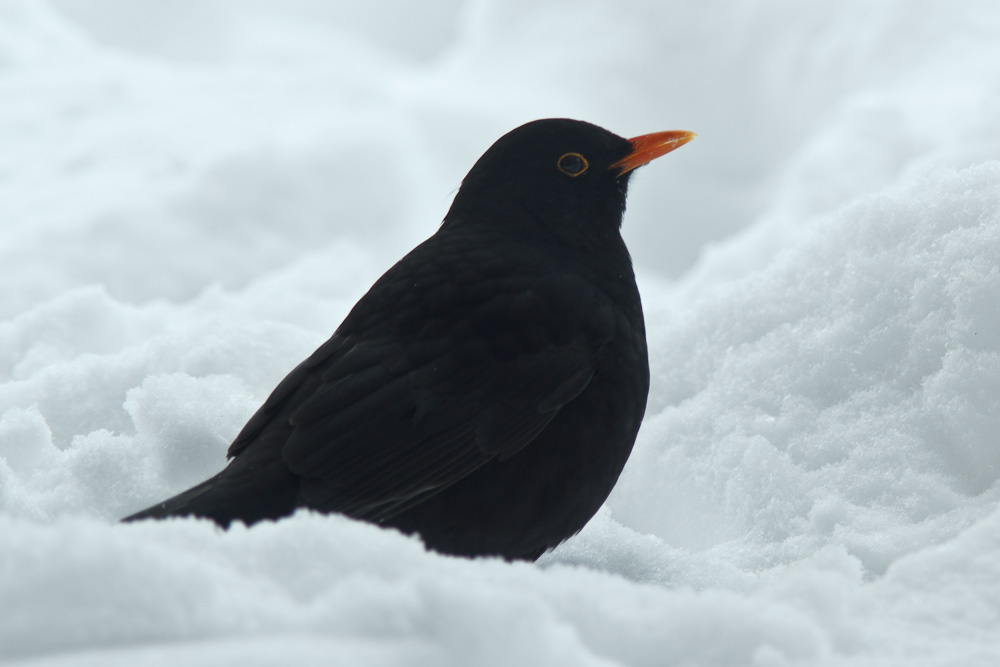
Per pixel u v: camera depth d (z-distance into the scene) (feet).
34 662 14.71
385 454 27.09
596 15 99.55
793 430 32.17
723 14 94.63
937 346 31.14
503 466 27.91
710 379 36.11
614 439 29.25
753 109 91.30
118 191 73.00
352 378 27.53
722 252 58.65
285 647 15.07
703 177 86.79
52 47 100.48
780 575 26.84
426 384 27.58
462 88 94.68
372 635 15.53
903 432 30.32
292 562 17.90
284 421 27.37
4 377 45.83
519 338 28.30
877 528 27.76
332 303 51.49
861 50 87.04
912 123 71.15
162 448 32.68
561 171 32.22
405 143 81.71
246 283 69.00
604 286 31.19
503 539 28.07
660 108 92.63
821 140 71.92
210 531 18.52
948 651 18.84
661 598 18.94
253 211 73.56
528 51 98.43
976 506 27.50
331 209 76.33
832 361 33.06
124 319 48.21
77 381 38.52
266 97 88.58
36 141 82.02
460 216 32.37
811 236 37.09
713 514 31.94
